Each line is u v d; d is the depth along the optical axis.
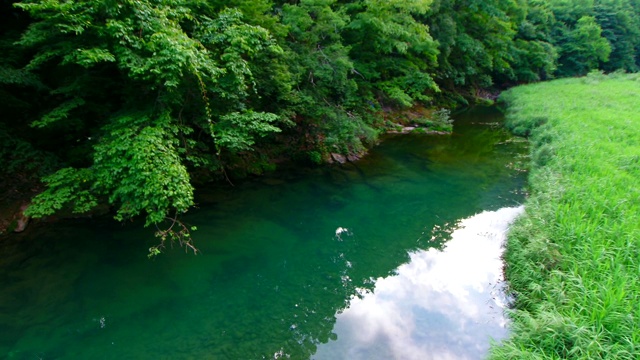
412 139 17.42
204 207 9.94
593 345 3.96
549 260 5.83
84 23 5.79
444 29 22.62
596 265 5.36
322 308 6.53
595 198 7.31
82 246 7.93
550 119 15.80
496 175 12.62
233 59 7.34
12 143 8.31
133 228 8.63
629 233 5.86
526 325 4.93
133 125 6.61
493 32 27.97
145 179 5.98
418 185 11.97
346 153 13.84
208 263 7.59
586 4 40.03
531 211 7.85
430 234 9.09
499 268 7.14
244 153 12.20
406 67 18.00
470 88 29.20
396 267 7.81
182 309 6.30
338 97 13.86
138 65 6.07
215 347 5.51
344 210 10.31
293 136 13.72
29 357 5.21
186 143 8.35
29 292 6.57
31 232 8.16
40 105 8.73
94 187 6.70
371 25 14.92
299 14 11.93
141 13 6.14
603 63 42.28
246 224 9.24
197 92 7.87
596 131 12.64
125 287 6.78
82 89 7.57
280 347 5.55
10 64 7.65
